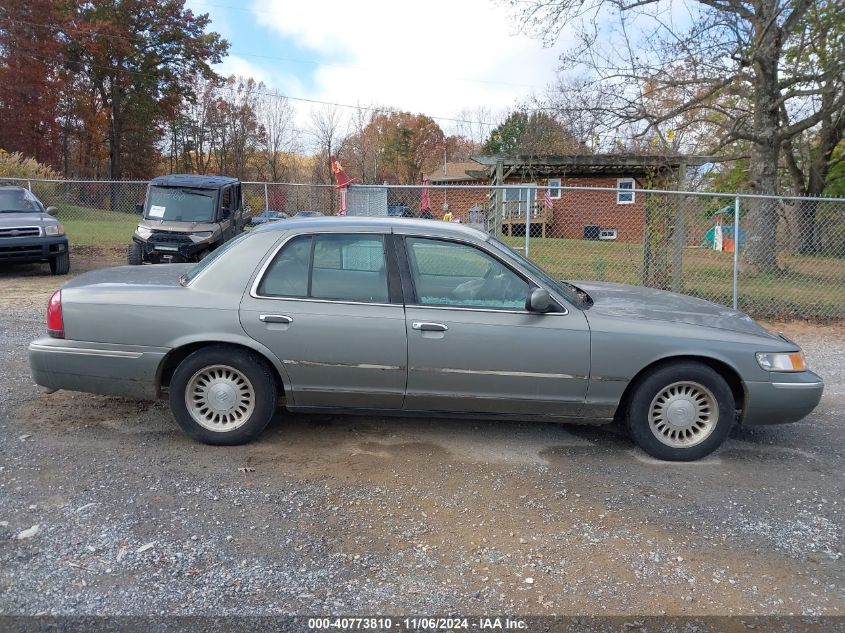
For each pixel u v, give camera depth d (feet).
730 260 41.63
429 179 148.97
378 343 14.23
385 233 14.79
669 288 37.96
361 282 14.53
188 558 10.27
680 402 14.76
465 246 14.73
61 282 39.17
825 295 36.52
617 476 14.01
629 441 16.14
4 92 131.34
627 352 14.32
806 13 44.65
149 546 10.55
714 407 14.70
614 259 43.16
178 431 15.67
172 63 168.45
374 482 13.28
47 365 14.62
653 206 39.73
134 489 12.53
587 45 46.34
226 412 14.74
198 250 42.78
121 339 14.38
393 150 209.97
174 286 14.88
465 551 10.79
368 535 11.19
